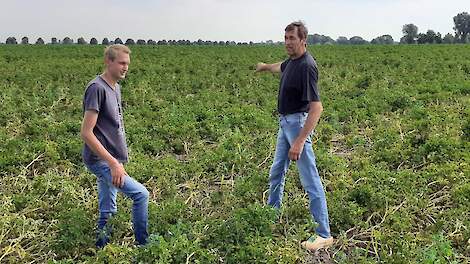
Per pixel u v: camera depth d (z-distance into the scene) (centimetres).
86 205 725
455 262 558
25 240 637
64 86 1861
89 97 545
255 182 771
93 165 571
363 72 2417
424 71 2350
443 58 3164
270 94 1664
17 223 645
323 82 1988
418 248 597
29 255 598
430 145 959
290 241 610
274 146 980
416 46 5003
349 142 1098
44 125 1173
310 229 643
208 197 784
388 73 2305
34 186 786
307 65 585
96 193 784
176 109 1347
